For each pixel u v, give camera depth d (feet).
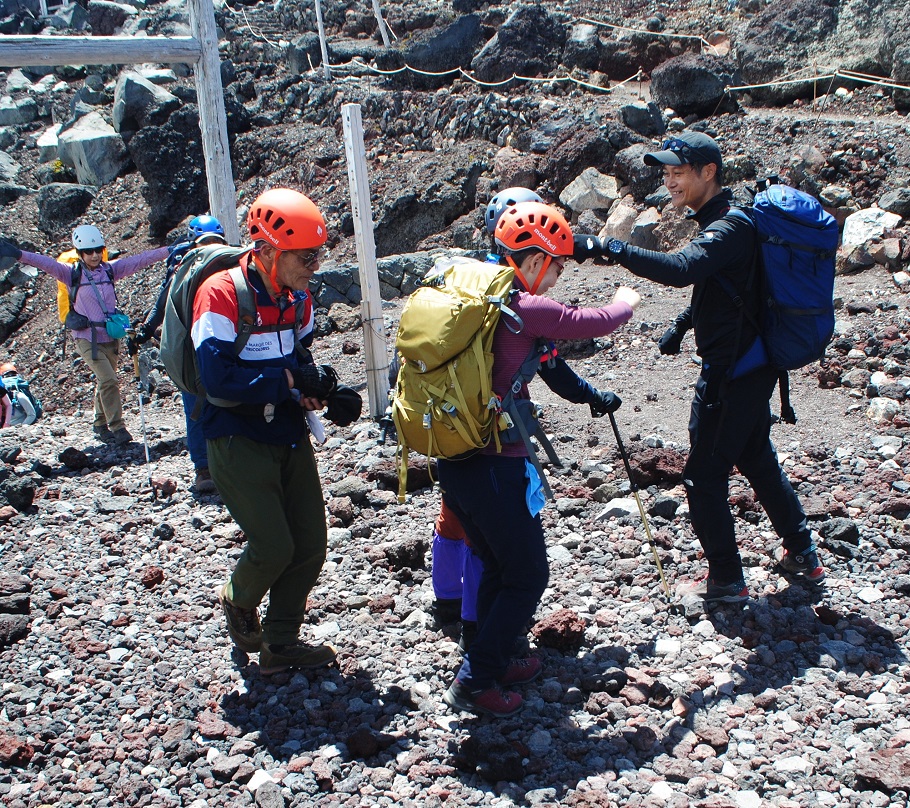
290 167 46.26
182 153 50.14
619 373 24.50
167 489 20.71
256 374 11.78
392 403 11.89
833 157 31.12
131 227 51.88
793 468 18.47
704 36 45.11
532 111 40.16
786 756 11.29
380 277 33.65
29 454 24.64
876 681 12.50
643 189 34.17
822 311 12.87
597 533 16.92
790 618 13.93
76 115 59.88
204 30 24.50
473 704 12.15
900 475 17.92
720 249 12.23
